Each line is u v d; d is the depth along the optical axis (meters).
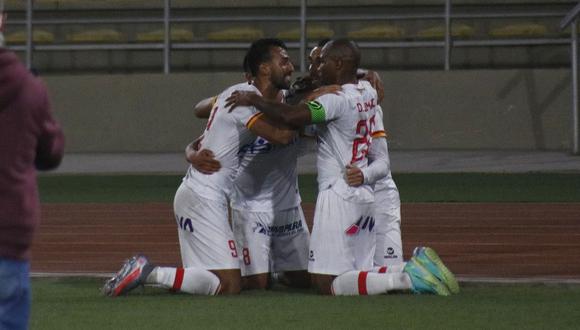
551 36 82.31
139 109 84.50
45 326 21.41
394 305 23.80
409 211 49.94
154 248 39.06
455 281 25.72
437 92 79.56
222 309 23.52
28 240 12.69
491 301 24.42
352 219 25.62
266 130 25.56
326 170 25.84
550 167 67.69
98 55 87.81
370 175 25.81
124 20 88.69
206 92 83.50
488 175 65.12
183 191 26.25
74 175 71.00
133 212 51.34
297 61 85.12
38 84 12.67
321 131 25.91
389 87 80.12
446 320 21.83
